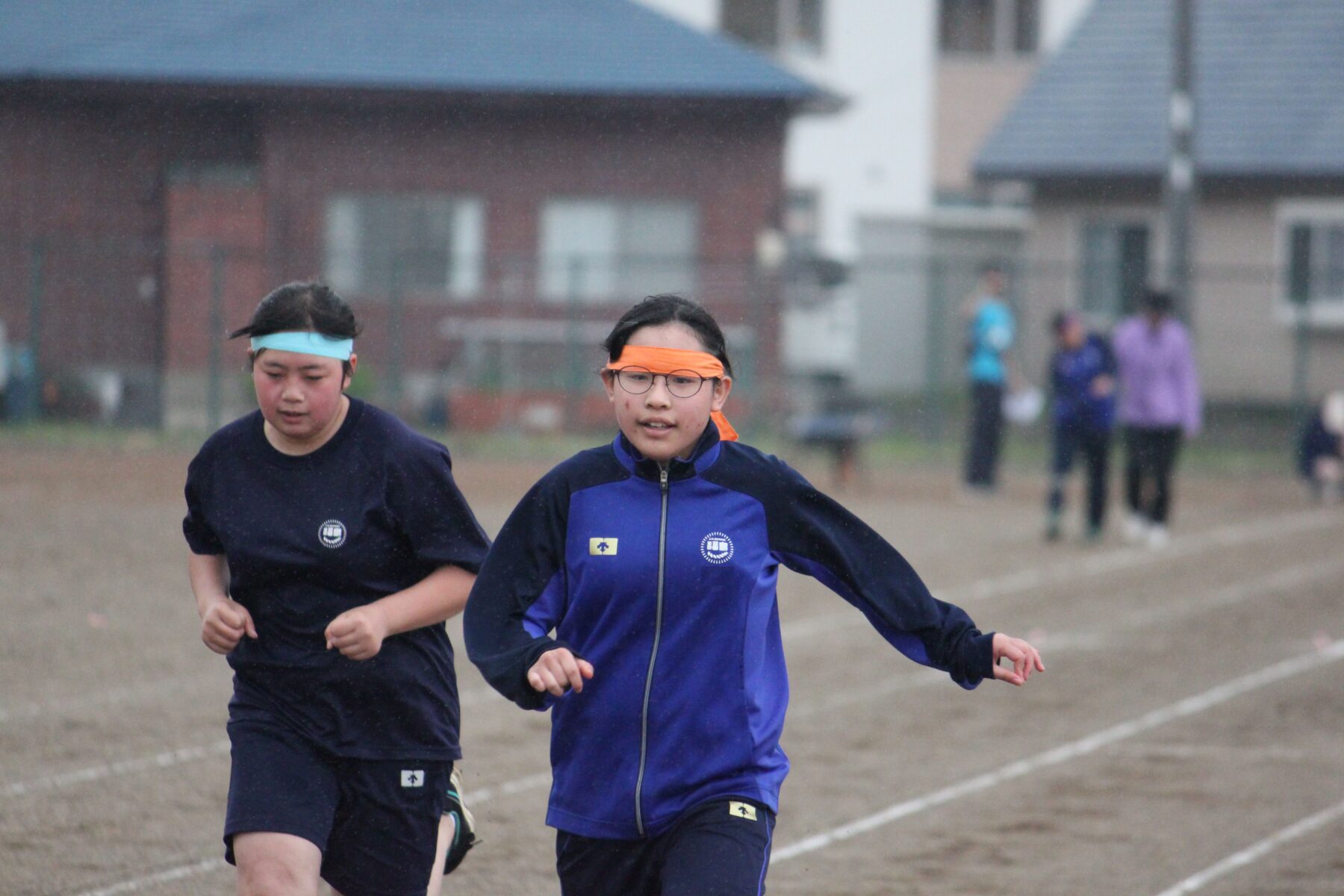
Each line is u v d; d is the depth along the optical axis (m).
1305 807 25.47
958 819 24.64
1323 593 46.34
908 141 134.50
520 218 99.06
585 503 13.95
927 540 55.25
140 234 96.56
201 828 23.23
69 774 25.91
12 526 51.19
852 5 133.75
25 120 96.38
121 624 37.44
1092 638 39.66
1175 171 76.88
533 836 23.39
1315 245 102.00
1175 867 22.34
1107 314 104.44
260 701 14.89
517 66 98.06
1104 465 55.31
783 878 21.70
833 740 29.62
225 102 96.88
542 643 13.27
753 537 13.88
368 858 14.95
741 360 93.69
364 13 100.50
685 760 13.69
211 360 80.62
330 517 14.69
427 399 87.56
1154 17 111.12
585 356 94.06
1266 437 92.56
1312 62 107.06
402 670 14.80
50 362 93.88
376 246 98.50
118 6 99.69
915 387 111.81
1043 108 108.12
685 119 99.06
